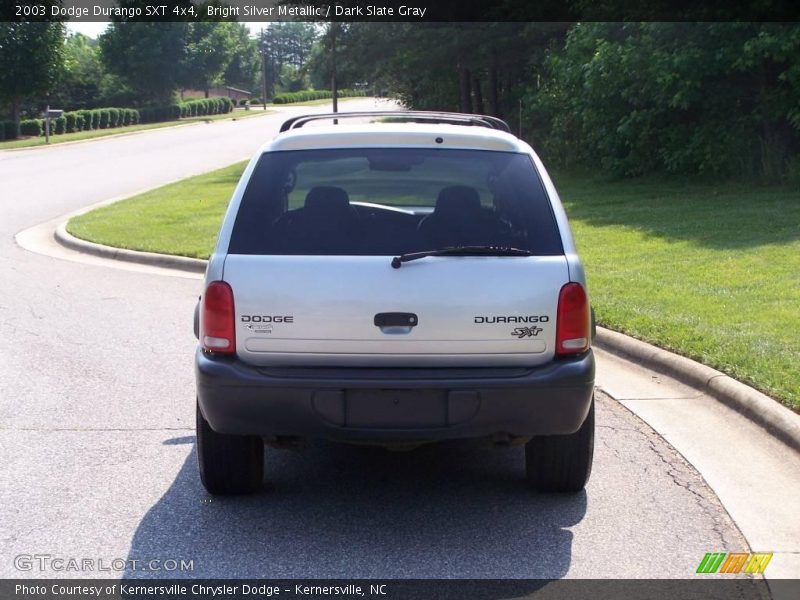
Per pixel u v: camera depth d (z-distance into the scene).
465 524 4.80
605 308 8.82
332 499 5.15
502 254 4.55
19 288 11.45
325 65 29.23
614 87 18.95
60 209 20.45
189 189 23.41
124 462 5.68
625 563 4.34
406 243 4.60
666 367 7.42
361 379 4.43
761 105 17.23
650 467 5.56
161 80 87.62
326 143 5.05
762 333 7.76
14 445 5.96
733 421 6.32
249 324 4.51
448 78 30.25
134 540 4.60
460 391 4.43
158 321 9.64
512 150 5.06
